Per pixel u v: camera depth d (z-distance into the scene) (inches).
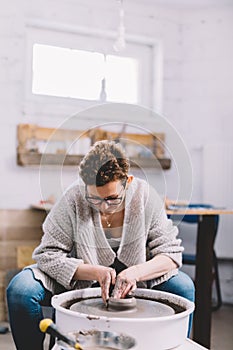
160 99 159.3
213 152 151.6
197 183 156.9
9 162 139.6
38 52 146.6
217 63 155.3
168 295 65.1
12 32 140.3
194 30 158.2
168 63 159.5
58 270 70.0
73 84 151.0
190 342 56.6
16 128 140.5
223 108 154.3
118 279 64.8
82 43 151.0
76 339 46.0
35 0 142.3
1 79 139.2
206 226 107.8
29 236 140.4
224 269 152.3
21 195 140.4
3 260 137.2
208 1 152.6
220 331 120.7
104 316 53.9
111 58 157.2
